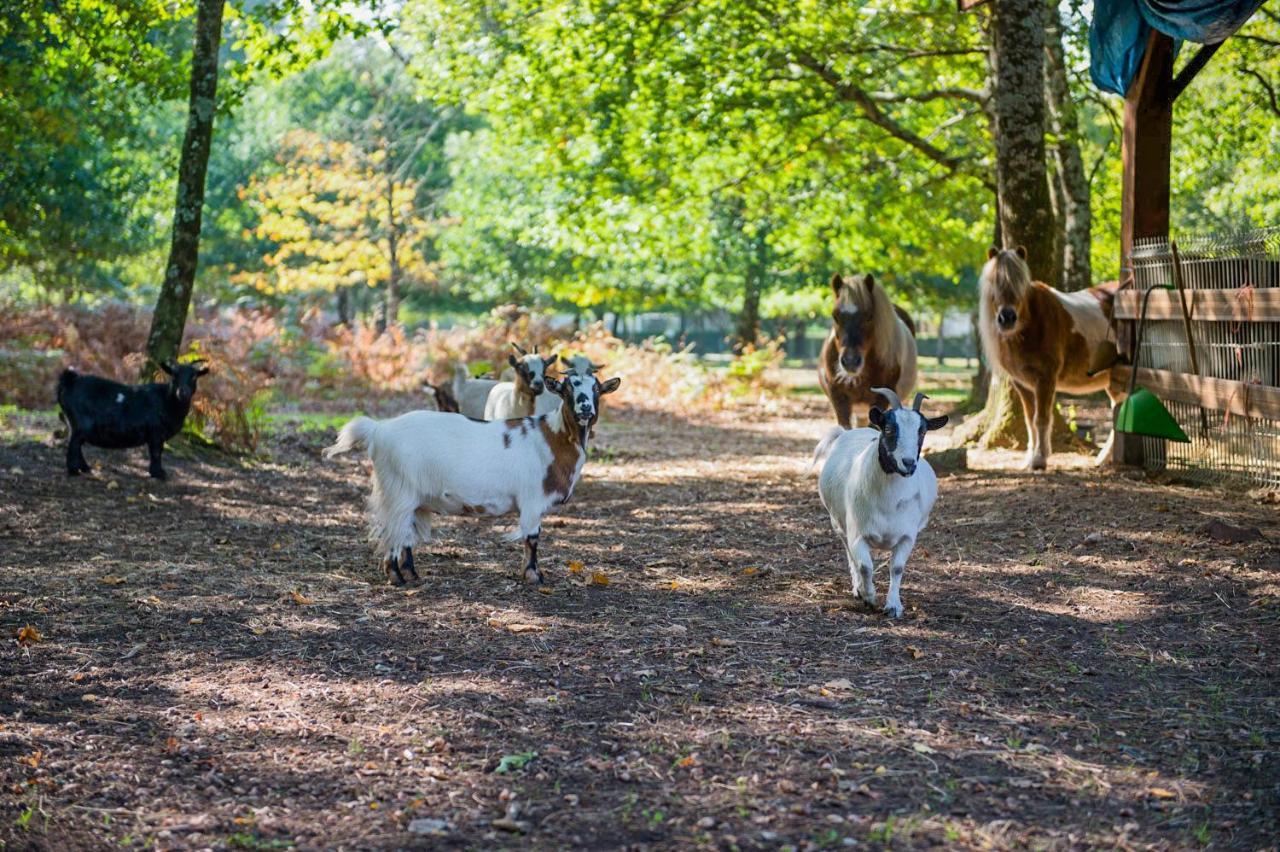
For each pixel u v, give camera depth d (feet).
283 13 47.34
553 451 25.55
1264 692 18.54
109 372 62.28
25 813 14.17
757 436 60.49
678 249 77.71
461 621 22.95
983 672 19.66
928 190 72.90
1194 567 25.93
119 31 50.19
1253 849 13.35
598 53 58.75
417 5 68.54
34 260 86.12
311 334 83.35
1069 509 32.48
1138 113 40.24
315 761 15.92
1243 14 33.81
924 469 23.27
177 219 43.93
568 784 15.21
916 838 13.61
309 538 31.60
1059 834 13.75
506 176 105.60
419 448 24.91
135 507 35.04
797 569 27.45
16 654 20.44
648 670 19.76
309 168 105.50
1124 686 18.97
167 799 14.75
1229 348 34.63
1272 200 70.59
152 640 21.54
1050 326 38.68
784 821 14.07
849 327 37.78
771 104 58.70
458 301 154.71
